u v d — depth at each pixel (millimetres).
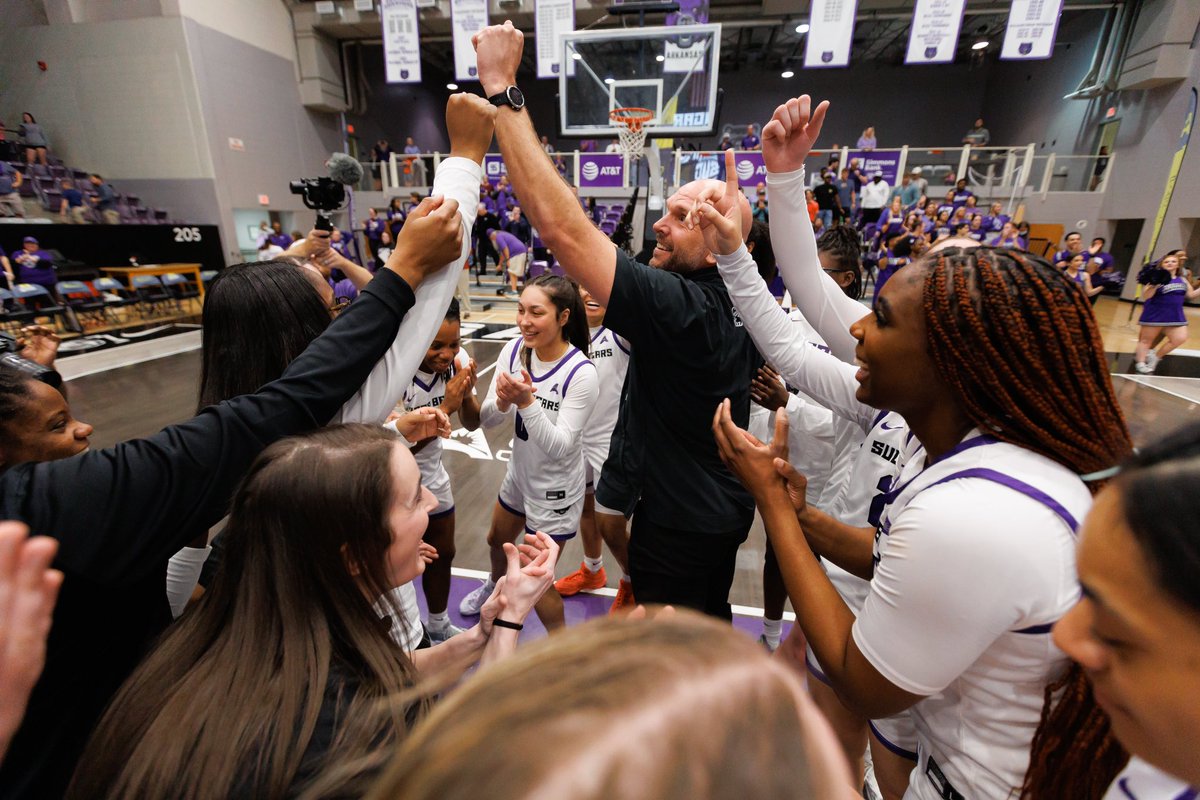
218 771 481
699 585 1315
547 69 10305
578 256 980
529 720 186
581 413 1864
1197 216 10609
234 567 600
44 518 569
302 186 1617
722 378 1156
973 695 681
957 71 18062
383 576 642
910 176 11812
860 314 1315
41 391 845
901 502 729
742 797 186
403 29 11039
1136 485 349
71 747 636
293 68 14000
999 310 604
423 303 896
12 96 11992
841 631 727
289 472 591
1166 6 10867
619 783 161
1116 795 499
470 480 3639
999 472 600
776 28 15039
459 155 945
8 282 7750
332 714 534
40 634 419
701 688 202
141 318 9852
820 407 1851
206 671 554
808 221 1254
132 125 11867
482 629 851
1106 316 10398
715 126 6801
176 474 631
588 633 254
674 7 6344
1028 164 12367
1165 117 11289
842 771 233
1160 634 344
